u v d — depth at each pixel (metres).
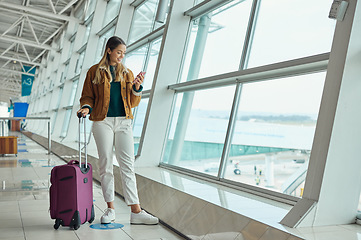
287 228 2.37
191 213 3.20
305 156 3.18
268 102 3.71
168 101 5.51
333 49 2.60
